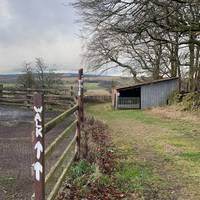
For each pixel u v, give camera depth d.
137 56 46.28
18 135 13.04
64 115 7.18
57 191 6.18
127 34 20.12
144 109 37.66
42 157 4.79
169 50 37.91
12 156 9.72
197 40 22.72
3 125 15.59
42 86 31.64
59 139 6.75
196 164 9.95
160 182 8.14
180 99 35.38
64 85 32.50
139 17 18.41
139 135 15.66
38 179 4.81
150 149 12.20
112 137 14.63
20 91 24.59
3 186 7.21
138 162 10.08
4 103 25.16
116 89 41.34
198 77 33.22
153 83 41.12
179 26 19.92
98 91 56.12
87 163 8.55
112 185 7.56
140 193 7.25
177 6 18.08
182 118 23.28
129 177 8.37
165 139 14.52
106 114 29.62
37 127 4.75
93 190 7.03
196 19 20.78
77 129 9.42
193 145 13.06
